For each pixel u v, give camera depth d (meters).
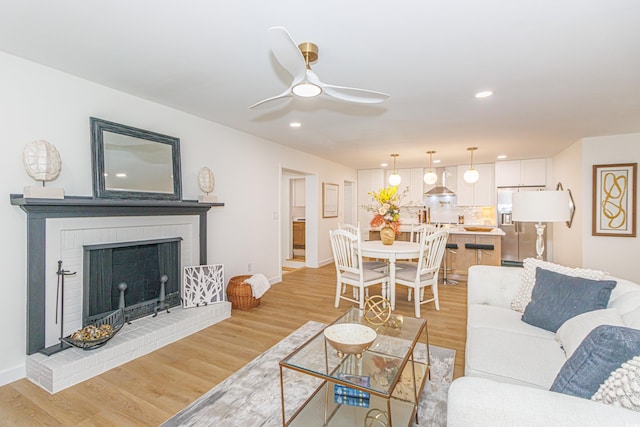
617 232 4.36
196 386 2.13
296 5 1.61
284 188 7.25
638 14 1.68
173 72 2.43
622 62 2.24
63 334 2.39
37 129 2.29
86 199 2.46
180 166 3.28
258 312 3.65
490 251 5.09
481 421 0.95
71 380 2.13
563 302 1.94
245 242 4.35
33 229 2.22
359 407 1.75
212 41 1.99
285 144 5.10
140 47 2.06
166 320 2.93
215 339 2.89
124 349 2.45
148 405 1.93
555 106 3.17
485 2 1.59
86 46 2.05
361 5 1.61
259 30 1.86
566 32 1.86
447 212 7.54
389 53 2.13
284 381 2.19
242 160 4.27
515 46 2.03
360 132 4.28
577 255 4.86
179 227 3.36
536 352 1.68
